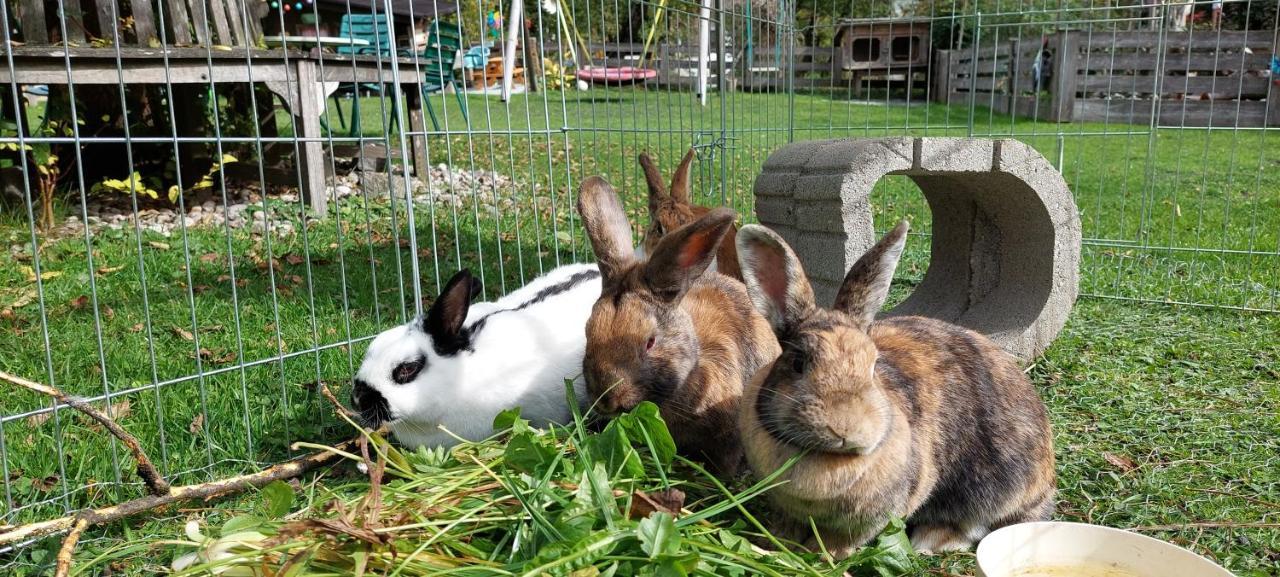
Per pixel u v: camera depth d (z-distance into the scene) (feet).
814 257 14.53
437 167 33.47
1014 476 10.19
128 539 10.02
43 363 14.60
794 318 9.09
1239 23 51.72
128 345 15.52
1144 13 54.60
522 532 8.69
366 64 28.40
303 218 13.67
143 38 24.75
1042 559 9.07
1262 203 28.81
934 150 14.07
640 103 48.75
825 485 8.78
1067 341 17.02
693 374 10.83
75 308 17.65
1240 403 14.07
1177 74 46.68
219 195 28.91
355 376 11.95
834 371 8.36
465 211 26.40
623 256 11.12
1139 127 46.73
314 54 26.13
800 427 8.35
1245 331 17.53
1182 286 20.39
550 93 57.00
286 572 7.76
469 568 8.01
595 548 8.04
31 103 37.65
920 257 23.45
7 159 25.89
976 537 10.41
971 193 16.69
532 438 9.98
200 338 15.92
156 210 26.73
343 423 12.85
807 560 9.10
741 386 11.40
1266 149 40.57
